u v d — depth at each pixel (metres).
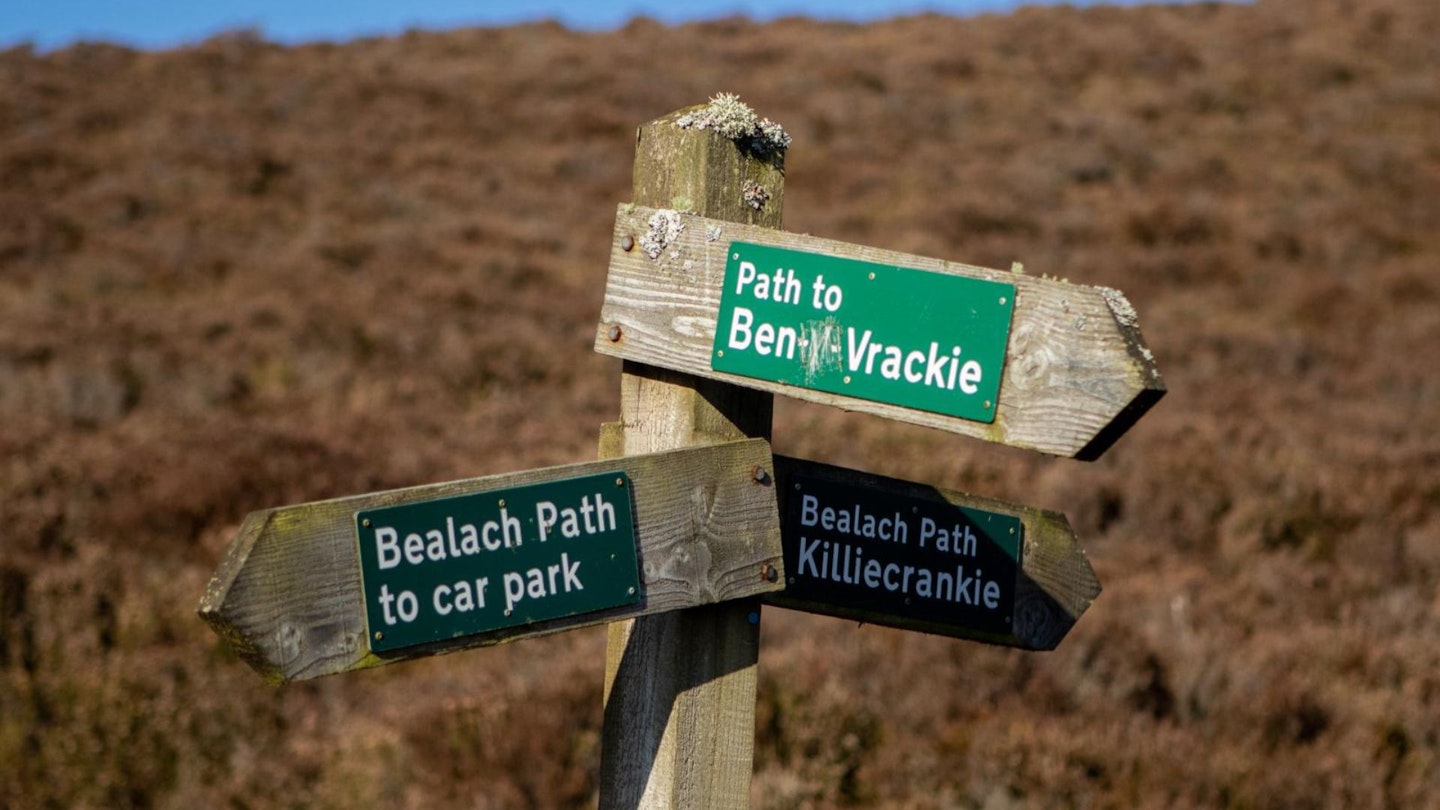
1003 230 17.30
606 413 10.57
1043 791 4.41
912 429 9.45
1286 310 14.58
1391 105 23.55
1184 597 6.18
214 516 7.08
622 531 1.83
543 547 1.76
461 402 10.69
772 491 1.97
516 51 27.84
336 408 9.91
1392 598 6.30
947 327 1.79
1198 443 8.95
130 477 7.44
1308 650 5.54
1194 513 7.75
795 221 16.94
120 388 9.65
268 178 18.48
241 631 1.55
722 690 1.96
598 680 5.05
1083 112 23.16
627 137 22.00
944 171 19.67
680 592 1.87
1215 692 5.15
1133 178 20.12
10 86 21.75
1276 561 6.94
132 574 6.10
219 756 4.91
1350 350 12.86
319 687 5.46
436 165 19.91
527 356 11.80
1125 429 1.70
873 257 1.85
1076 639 5.38
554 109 23.14
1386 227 17.75
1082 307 1.70
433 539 1.69
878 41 28.30
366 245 15.27
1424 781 4.61
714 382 1.98
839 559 2.14
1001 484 8.43
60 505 6.89
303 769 4.76
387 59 26.72
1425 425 10.20
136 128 20.42
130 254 14.30
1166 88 24.52
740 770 1.97
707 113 2.01
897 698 5.01
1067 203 18.62
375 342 11.64
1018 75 25.45
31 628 5.51
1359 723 4.92
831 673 5.12
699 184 1.99
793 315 1.89
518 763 4.60
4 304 12.26
